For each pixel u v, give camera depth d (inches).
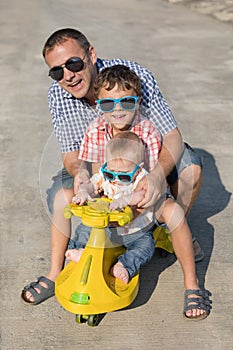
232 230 154.8
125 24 411.5
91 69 124.1
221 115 239.0
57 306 124.1
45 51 122.0
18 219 159.9
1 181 182.1
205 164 195.2
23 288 129.8
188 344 113.0
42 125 228.1
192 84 277.4
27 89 271.9
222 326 117.9
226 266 138.6
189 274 122.7
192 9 470.6
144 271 135.8
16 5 492.7
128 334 115.6
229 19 427.2
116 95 112.1
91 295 110.9
